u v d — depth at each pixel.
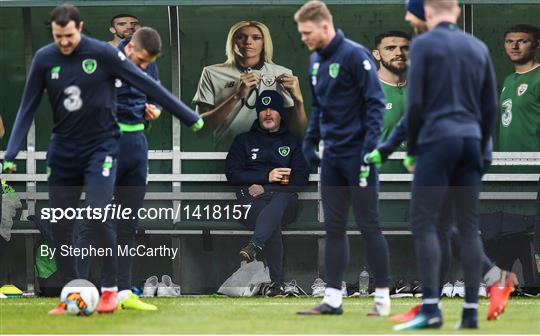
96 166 27.27
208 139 38.62
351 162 26.61
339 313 27.55
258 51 38.31
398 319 25.42
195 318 26.77
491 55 38.03
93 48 26.95
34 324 25.12
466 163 23.11
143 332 23.44
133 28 37.88
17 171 38.28
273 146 37.47
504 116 38.00
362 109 26.55
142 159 29.45
